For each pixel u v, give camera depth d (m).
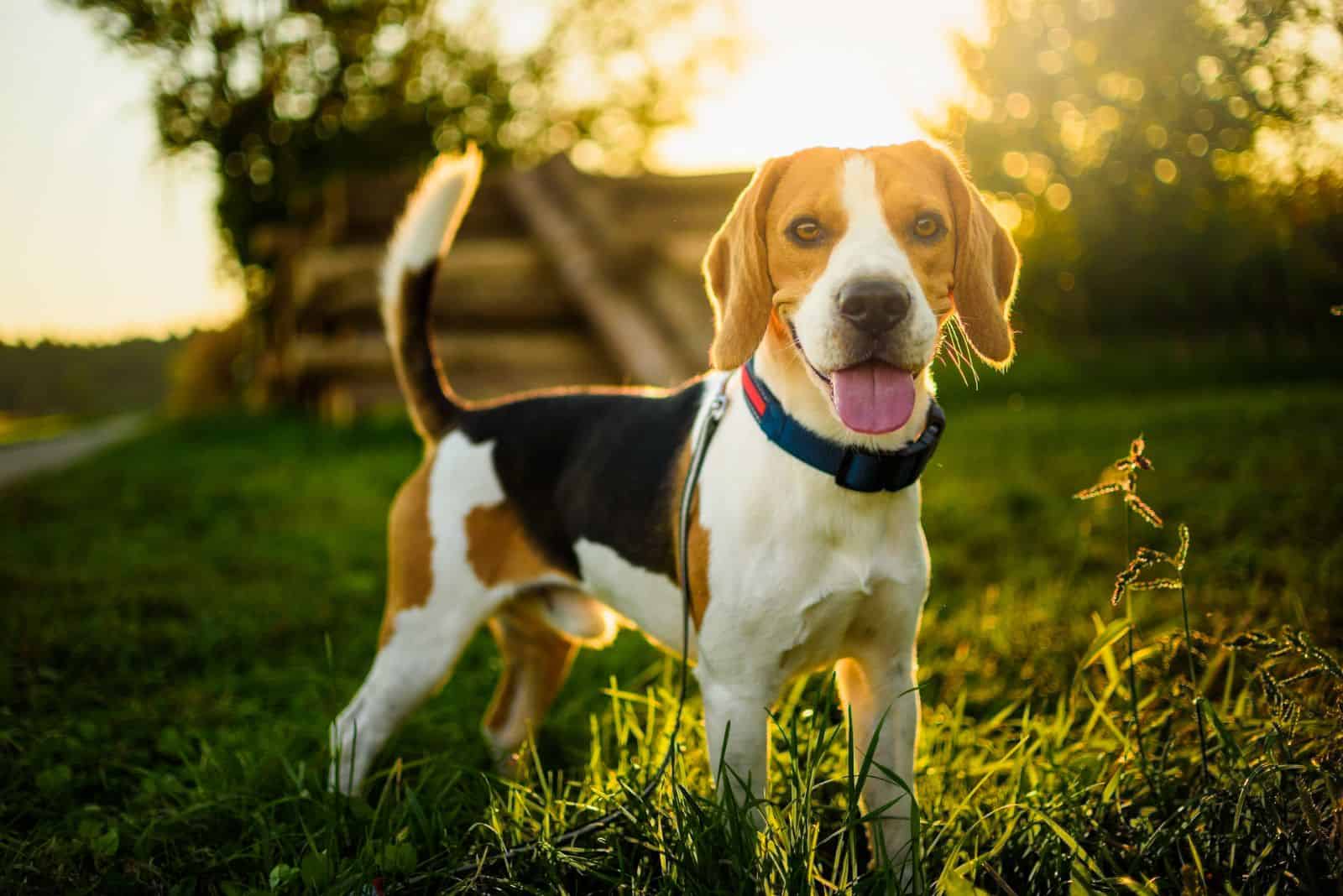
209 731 1.16
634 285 3.49
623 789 0.83
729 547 0.82
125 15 5.34
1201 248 2.66
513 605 1.05
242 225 5.75
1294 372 3.45
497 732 1.12
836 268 0.76
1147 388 3.81
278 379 4.85
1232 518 1.60
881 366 0.75
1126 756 0.87
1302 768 0.72
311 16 5.68
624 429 0.97
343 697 1.23
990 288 0.82
